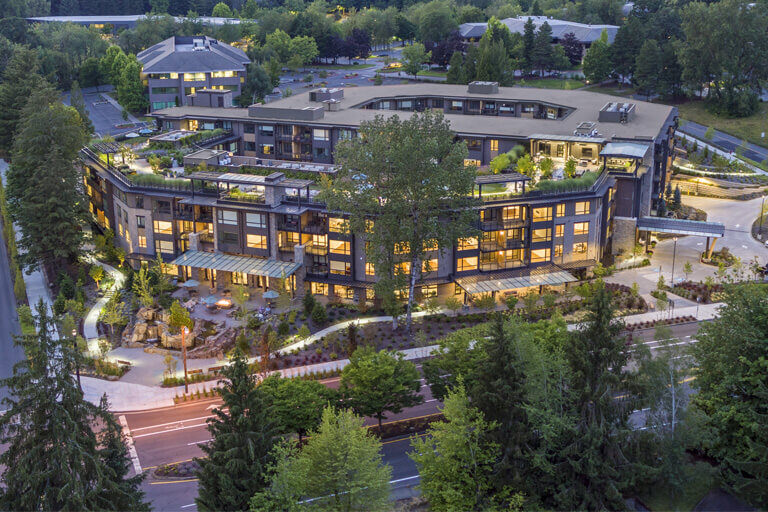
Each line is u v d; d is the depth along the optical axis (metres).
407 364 79.75
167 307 109.06
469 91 181.88
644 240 129.00
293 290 114.06
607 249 125.81
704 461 71.75
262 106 160.12
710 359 71.81
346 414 64.25
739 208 151.00
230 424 60.47
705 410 72.31
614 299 110.06
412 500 69.50
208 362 97.75
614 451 64.50
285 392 74.00
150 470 75.56
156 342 103.06
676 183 163.75
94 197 143.75
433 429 80.88
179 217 118.94
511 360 65.44
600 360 64.56
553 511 64.94
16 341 56.56
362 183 102.94
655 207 141.25
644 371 65.94
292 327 105.06
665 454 65.00
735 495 68.12
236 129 161.88
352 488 59.59
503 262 114.12
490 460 64.56
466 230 102.69
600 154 122.25
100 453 57.09
